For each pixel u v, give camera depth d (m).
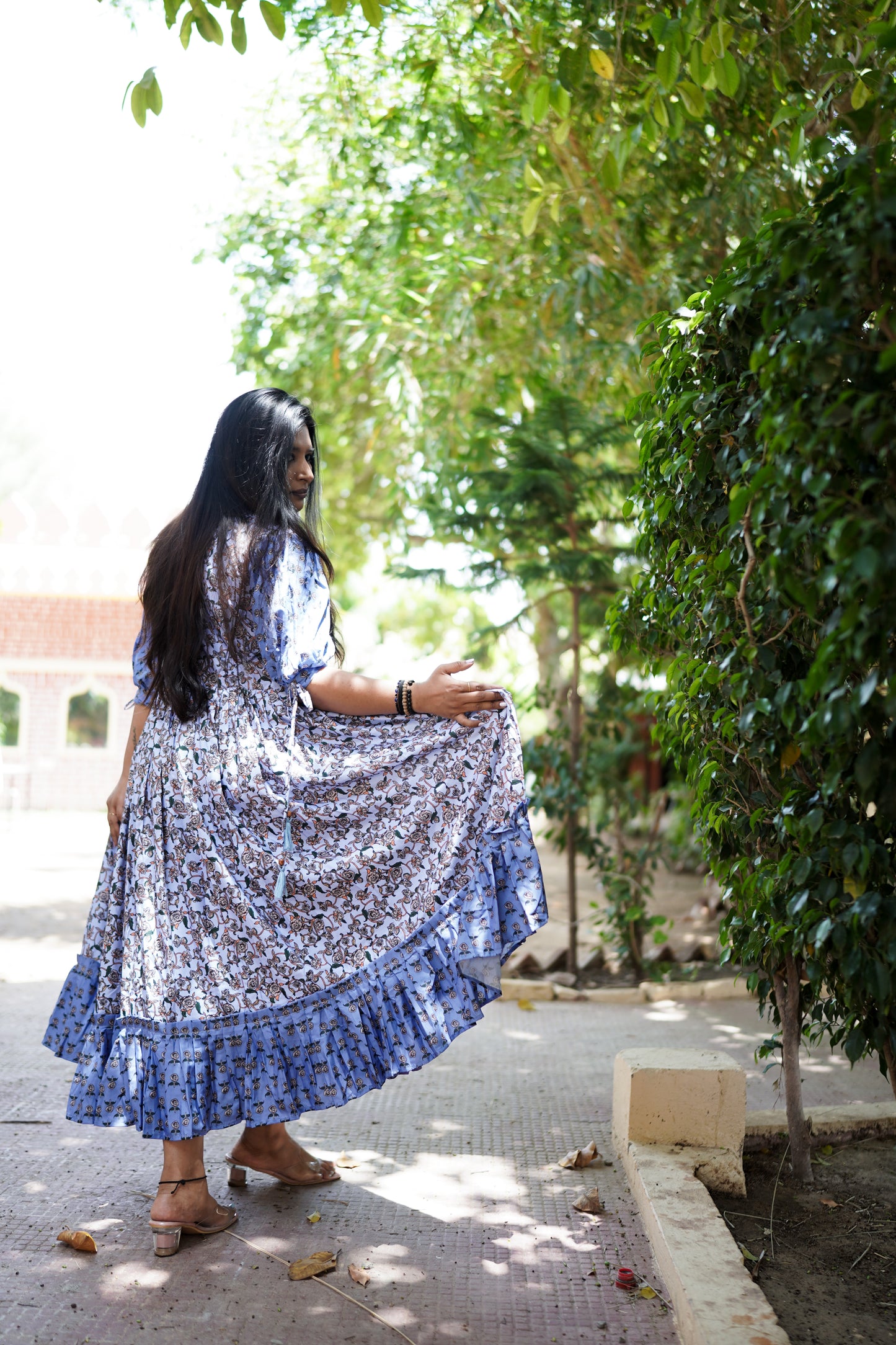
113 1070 2.41
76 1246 2.36
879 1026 2.22
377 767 2.53
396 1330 2.07
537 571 5.66
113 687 17.22
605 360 5.63
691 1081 2.79
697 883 9.35
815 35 3.43
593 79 4.02
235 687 2.48
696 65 3.04
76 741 17.22
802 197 4.15
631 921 5.58
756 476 1.89
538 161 5.30
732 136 4.33
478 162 5.87
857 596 1.70
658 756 3.14
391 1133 3.14
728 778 2.54
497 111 5.35
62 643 17.11
